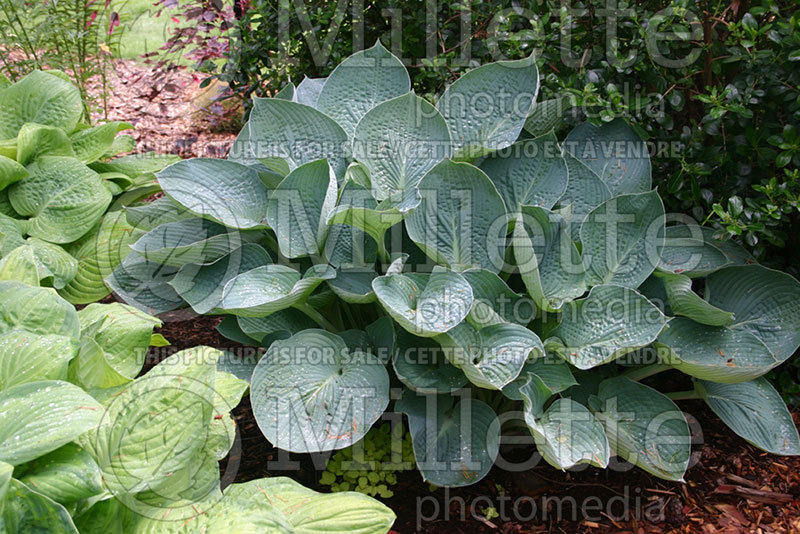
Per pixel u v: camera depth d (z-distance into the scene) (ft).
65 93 12.01
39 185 10.84
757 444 7.73
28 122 11.78
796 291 8.38
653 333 7.13
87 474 5.17
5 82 12.71
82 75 14.90
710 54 8.97
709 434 9.16
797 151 8.14
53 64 14.71
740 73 8.72
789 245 9.70
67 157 11.05
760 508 7.97
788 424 7.88
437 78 10.78
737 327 8.46
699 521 7.81
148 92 20.17
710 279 8.82
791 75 8.14
